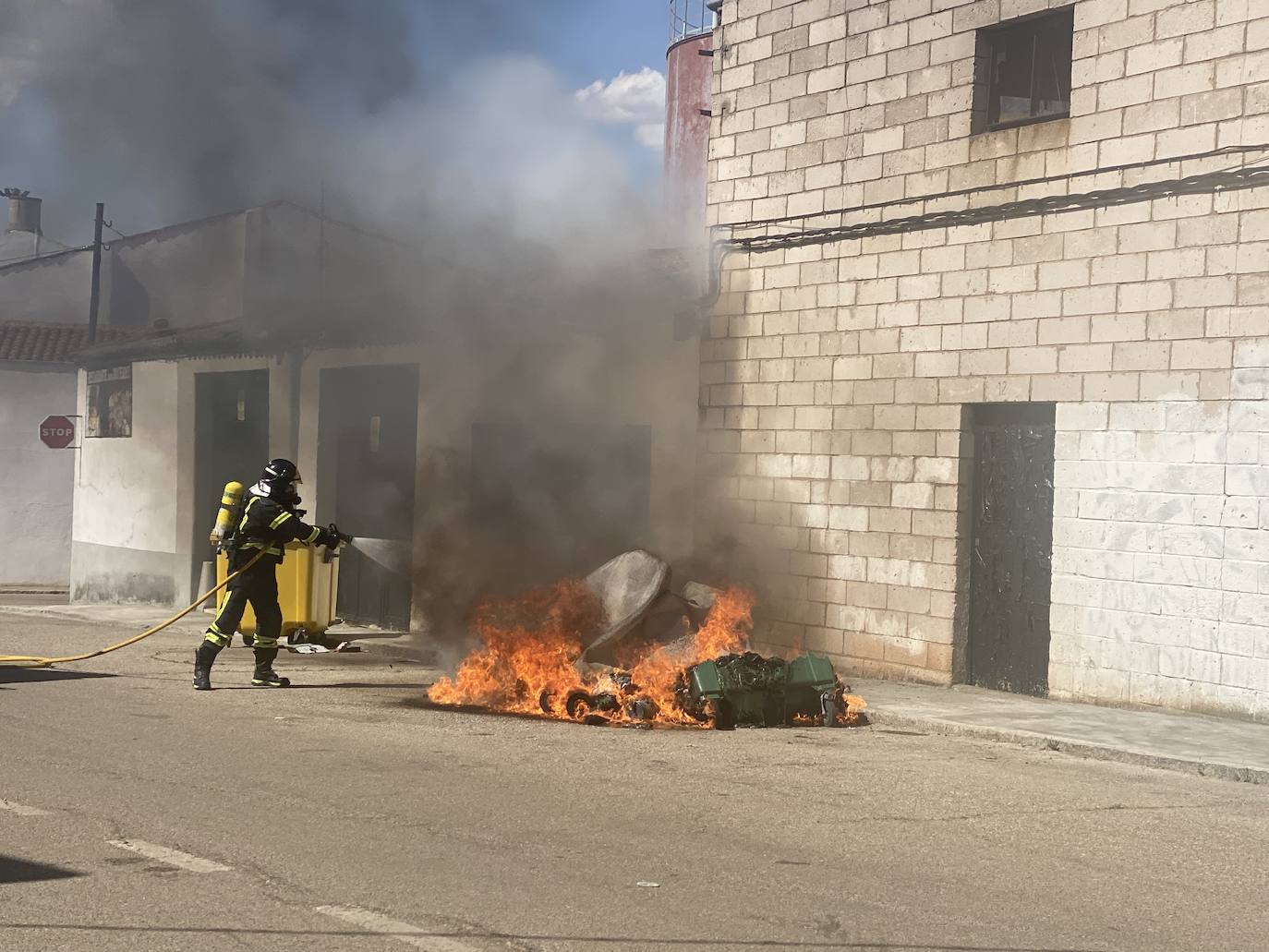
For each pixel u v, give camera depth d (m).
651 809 7.41
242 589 12.30
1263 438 11.09
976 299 13.30
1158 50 11.90
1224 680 11.30
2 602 29.75
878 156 14.32
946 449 13.52
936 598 13.54
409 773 8.23
